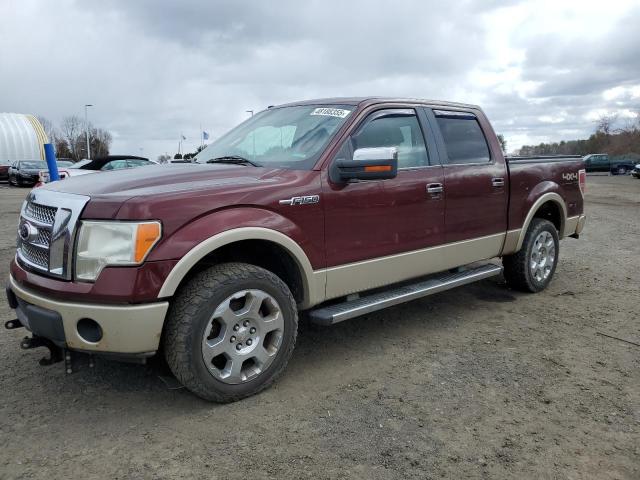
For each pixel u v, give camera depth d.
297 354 4.05
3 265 6.88
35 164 27.20
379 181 3.91
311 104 4.39
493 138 5.14
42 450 2.75
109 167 14.23
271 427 2.98
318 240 3.56
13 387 3.45
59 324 2.88
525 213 5.33
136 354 2.88
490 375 3.68
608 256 7.86
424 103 4.59
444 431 2.96
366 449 2.78
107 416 3.09
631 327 4.69
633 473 2.60
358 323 4.78
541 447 2.81
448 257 4.55
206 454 2.72
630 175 43.53
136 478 2.53
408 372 3.73
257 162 3.91
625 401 3.33
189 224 2.96
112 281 2.78
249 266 3.22
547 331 4.58
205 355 3.03
